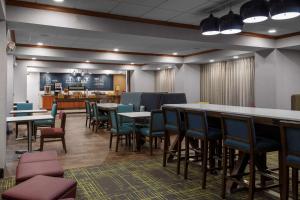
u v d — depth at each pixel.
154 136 5.07
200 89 10.88
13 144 5.93
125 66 12.73
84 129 8.27
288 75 6.88
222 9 4.68
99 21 4.95
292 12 3.03
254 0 3.25
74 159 4.69
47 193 2.02
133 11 4.86
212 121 4.02
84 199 2.99
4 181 3.53
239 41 6.23
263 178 3.18
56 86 16.50
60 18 4.61
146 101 7.33
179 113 3.81
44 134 5.00
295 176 2.83
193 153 4.71
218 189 3.29
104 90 17.84
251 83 8.57
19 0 4.26
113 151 5.34
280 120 2.46
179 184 3.46
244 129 2.69
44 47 8.18
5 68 3.91
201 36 5.90
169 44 7.49
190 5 4.51
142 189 3.29
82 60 10.13
